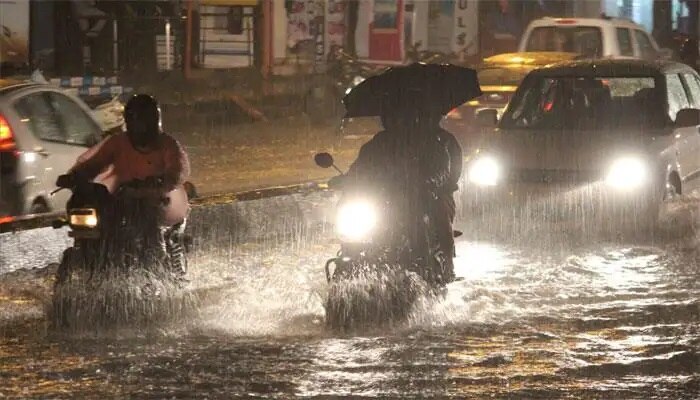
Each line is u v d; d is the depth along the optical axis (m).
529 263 30.25
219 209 33.16
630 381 19.94
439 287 24.31
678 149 35.62
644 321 24.25
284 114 81.81
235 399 18.80
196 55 90.12
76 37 86.50
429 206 23.97
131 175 24.28
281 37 92.75
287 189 37.16
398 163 23.89
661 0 115.94
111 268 23.27
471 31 102.75
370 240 23.67
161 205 23.83
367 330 23.36
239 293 26.59
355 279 23.48
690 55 72.56
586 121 36.78
